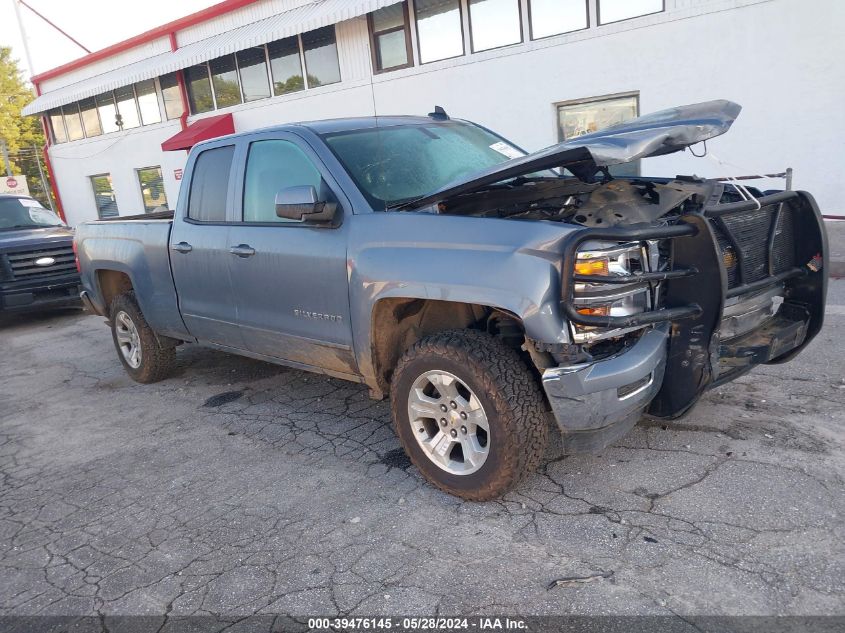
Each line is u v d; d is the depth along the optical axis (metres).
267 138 4.29
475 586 2.70
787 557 2.68
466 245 3.10
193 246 4.76
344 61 15.05
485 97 13.02
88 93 20.56
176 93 19.64
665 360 3.14
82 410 5.54
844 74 9.38
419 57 13.84
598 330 2.89
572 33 11.59
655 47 10.80
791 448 3.53
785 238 3.68
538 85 12.24
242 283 4.39
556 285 2.84
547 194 3.77
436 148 4.29
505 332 3.39
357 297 3.55
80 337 8.61
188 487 3.86
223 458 4.22
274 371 6.04
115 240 5.70
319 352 4.02
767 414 3.96
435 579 2.77
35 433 5.10
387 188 3.82
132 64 20.61
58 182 26.19
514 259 2.92
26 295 9.26
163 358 5.89
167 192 21.47
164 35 19.22
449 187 3.36
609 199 3.38
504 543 2.97
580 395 2.88
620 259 2.89
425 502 3.40
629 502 3.19
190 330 5.16
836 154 9.71
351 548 3.06
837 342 5.14
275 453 4.21
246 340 4.61
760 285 3.40
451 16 13.11
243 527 3.35
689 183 3.51
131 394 5.81
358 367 3.77
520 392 3.05
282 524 3.33
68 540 3.42
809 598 2.45
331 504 3.48
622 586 2.61
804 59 9.62
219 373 6.14
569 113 12.23
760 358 3.37
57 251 9.50
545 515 3.15
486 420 3.14
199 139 17.27
